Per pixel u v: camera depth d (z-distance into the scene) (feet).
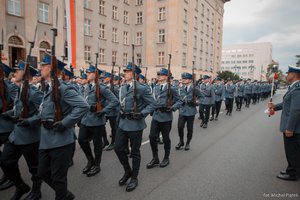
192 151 19.93
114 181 13.93
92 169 14.90
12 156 11.28
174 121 34.47
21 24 57.57
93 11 81.92
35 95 11.18
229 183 13.78
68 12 29.81
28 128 11.34
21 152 11.52
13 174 11.40
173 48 96.63
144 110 13.15
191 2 105.70
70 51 30.12
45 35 62.54
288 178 14.23
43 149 9.70
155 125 16.24
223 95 36.81
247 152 19.72
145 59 103.09
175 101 17.17
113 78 23.38
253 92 62.64
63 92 9.62
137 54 104.58
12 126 13.65
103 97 16.58
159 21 99.60
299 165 14.15
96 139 15.06
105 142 20.75
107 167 16.10
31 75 12.47
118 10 94.73
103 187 13.15
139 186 13.30
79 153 19.06
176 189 12.98
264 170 15.79
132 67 13.55
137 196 12.17
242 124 33.14
